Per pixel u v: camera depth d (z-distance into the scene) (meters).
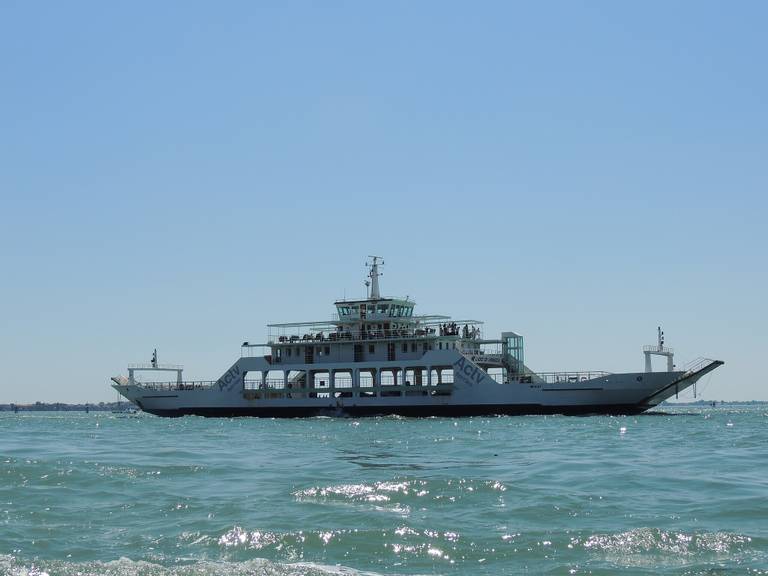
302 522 25.61
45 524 26.11
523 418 99.38
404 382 110.00
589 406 101.00
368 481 33.66
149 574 20.33
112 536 24.48
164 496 30.78
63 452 49.41
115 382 125.88
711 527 24.52
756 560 21.08
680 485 32.31
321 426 87.62
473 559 21.72
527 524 25.28
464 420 97.06
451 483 32.03
